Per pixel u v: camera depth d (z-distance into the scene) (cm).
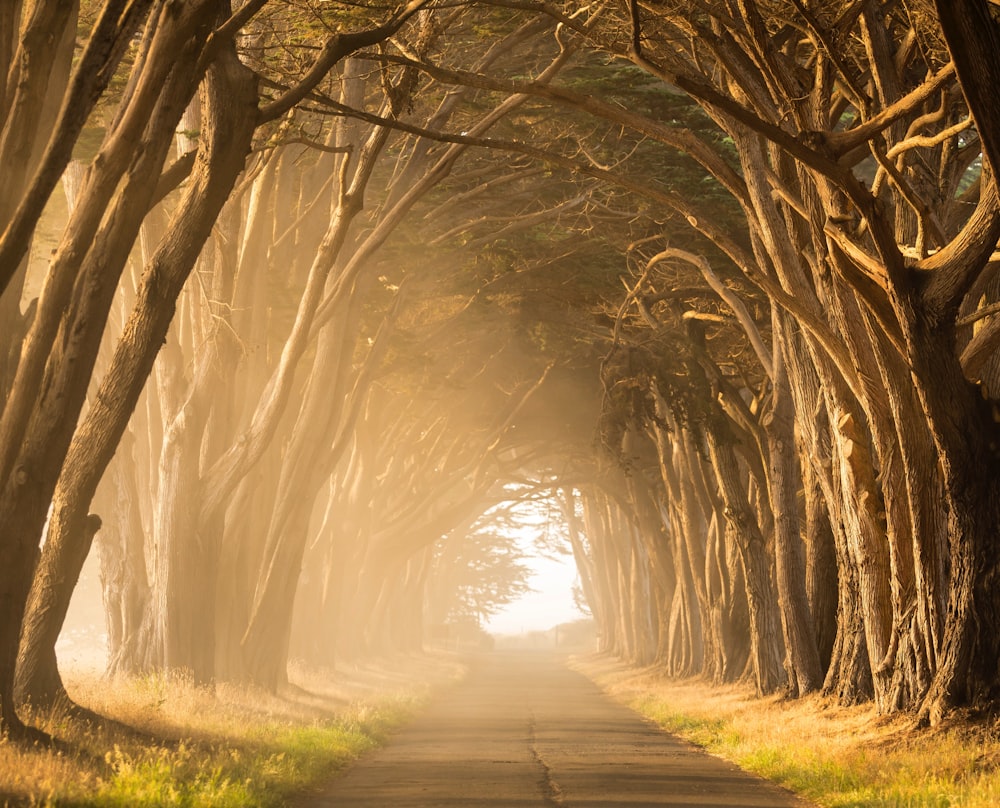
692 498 10400
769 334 7675
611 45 4141
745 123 3756
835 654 6000
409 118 6062
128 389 3506
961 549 3962
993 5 2959
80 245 2855
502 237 7119
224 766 3077
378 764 4044
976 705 3928
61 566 3503
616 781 3547
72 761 2636
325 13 4044
